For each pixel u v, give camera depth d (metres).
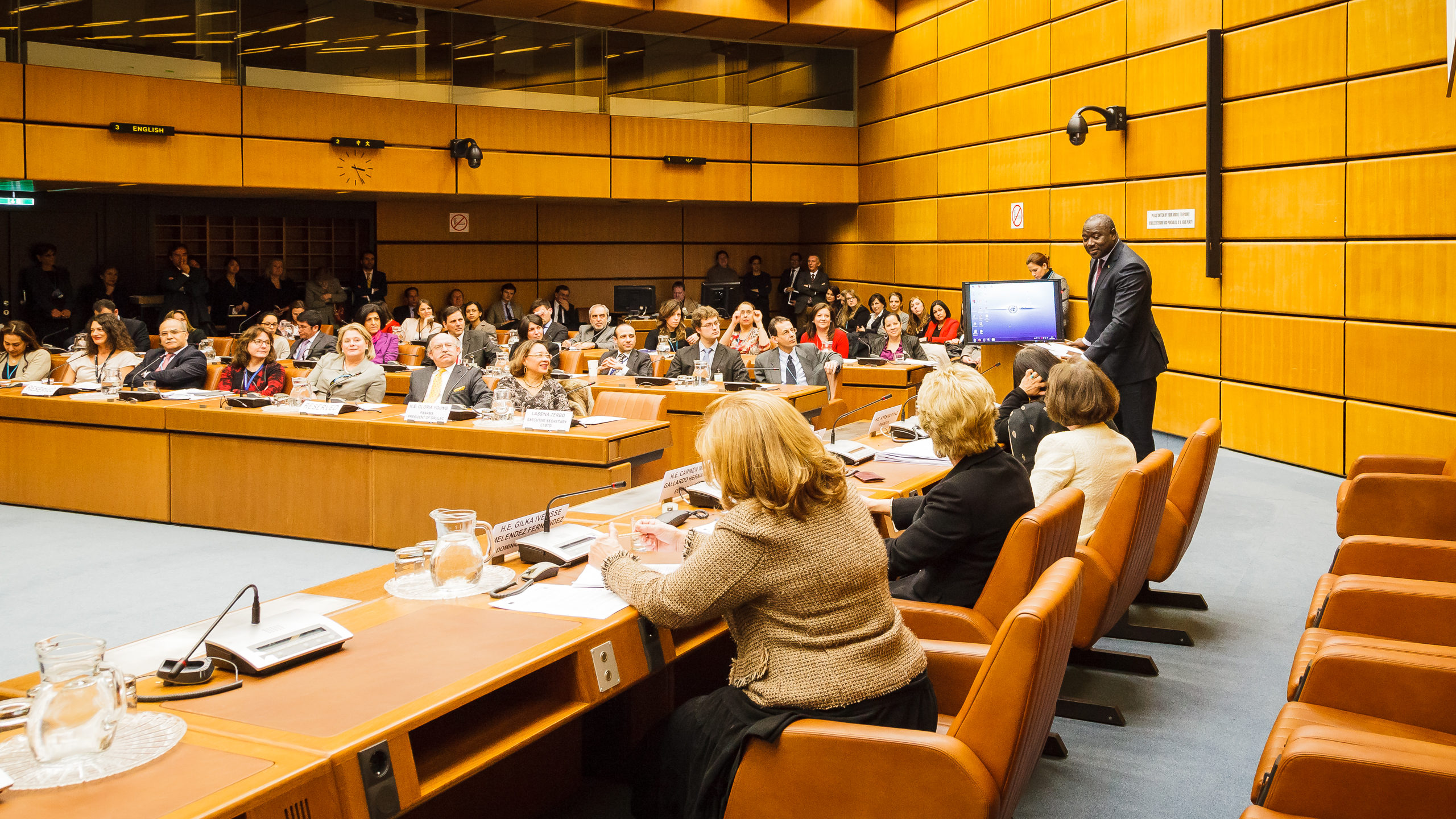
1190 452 3.70
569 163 12.34
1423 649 2.26
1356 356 6.79
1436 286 6.21
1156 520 3.28
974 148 11.22
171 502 5.80
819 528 1.97
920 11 12.12
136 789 1.41
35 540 5.48
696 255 15.41
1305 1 7.07
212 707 1.69
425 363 9.36
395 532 5.22
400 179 11.41
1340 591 2.66
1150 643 3.93
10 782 1.43
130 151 9.94
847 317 11.66
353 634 2.04
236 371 6.53
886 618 2.02
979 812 1.75
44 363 7.33
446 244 13.95
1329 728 1.83
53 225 11.30
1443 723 2.13
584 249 14.85
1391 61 6.45
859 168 13.72
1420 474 4.06
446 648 1.96
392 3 11.27
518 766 2.53
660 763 2.15
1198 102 8.15
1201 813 2.65
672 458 6.78
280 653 1.87
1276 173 7.42
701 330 7.45
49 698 1.47
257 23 10.59
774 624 1.98
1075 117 8.74
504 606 2.22
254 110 10.55
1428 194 6.23
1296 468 7.27
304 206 12.81
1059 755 2.98
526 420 4.97
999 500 2.70
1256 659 3.75
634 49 12.64
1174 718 3.26
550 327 10.42
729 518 1.98
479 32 11.80
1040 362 4.26
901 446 4.39
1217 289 8.07
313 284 12.49
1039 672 1.78
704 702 2.11
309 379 6.66
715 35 12.84
